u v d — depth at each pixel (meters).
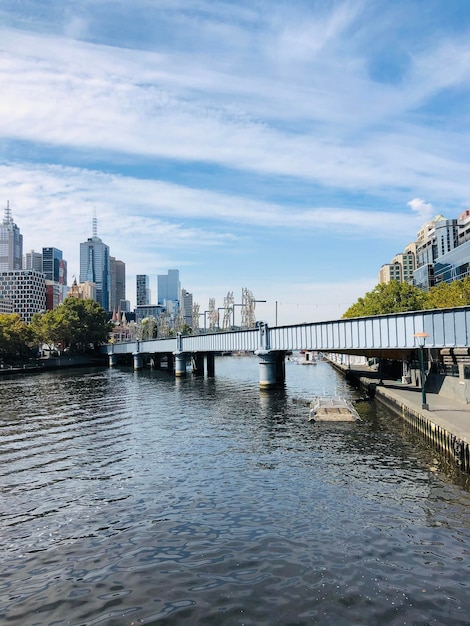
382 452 34.47
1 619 14.16
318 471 29.45
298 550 18.31
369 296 100.81
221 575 16.47
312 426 45.50
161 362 188.88
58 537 20.11
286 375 116.19
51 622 13.98
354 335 60.59
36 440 40.81
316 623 13.62
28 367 146.38
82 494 25.72
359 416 50.34
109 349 178.12
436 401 48.06
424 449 35.28
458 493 24.94
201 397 72.19
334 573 16.47
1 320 152.62
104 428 46.22
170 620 13.91
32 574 16.94
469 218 167.75
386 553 17.97
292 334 74.19
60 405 64.62
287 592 15.28
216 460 32.47
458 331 45.97
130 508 23.34
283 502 23.75
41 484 27.77
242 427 45.47
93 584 16.11
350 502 23.64
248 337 85.50
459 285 74.62
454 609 14.21
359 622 13.63
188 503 23.86
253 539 19.38
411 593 15.13
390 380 76.50
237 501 24.00
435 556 17.70
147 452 35.31
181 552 18.36
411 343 51.34
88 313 198.00
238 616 14.02
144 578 16.41
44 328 171.50
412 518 21.45
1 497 25.50
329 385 88.00
